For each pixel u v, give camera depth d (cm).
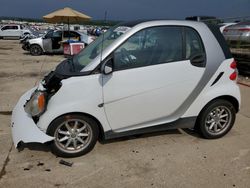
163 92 416
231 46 1038
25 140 367
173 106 429
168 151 427
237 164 394
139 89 402
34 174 365
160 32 411
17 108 429
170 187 343
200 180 357
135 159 404
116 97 394
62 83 375
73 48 1550
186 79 423
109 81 388
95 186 344
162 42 411
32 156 407
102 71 382
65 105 377
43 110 378
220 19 1135
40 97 380
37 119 388
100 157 407
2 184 344
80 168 380
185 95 429
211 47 434
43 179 355
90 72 383
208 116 454
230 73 449
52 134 382
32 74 1034
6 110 606
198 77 429
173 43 416
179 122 442
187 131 495
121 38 393
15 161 395
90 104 385
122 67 393
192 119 448
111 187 343
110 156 411
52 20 1920
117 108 400
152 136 473
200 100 441
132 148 434
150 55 405
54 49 1767
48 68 1191
